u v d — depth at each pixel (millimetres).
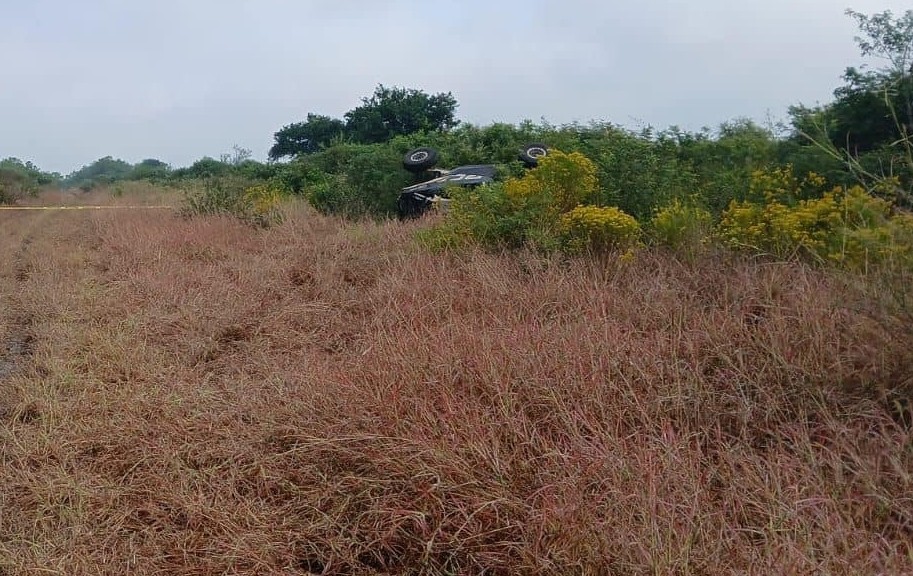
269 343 5594
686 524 2557
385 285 6445
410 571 2797
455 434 3307
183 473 3533
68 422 4129
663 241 6383
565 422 3314
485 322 4938
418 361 4102
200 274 7723
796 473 2848
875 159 5816
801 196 6605
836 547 2434
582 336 4184
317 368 4457
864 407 3279
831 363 3635
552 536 2658
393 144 17203
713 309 4422
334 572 2850
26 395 4543
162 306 6543
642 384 3715
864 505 2633
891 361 3428
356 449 3412
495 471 3047
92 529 3145
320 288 7027
